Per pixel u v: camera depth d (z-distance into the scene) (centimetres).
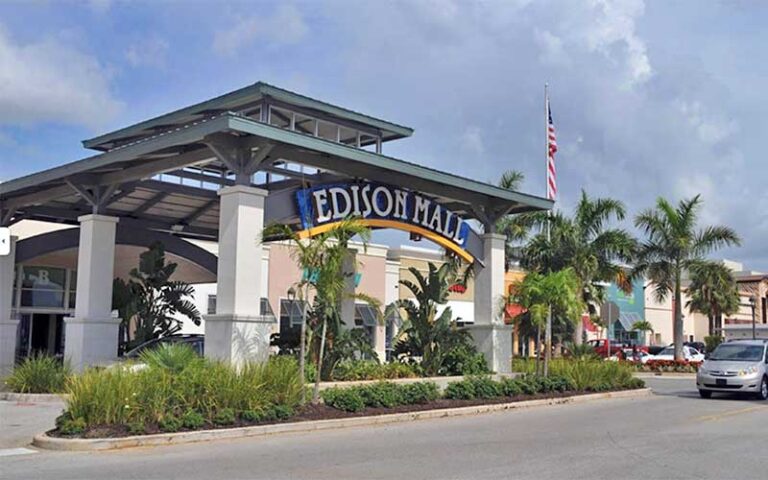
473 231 2381
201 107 2172
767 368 2322
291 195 1869
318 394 1606
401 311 3984
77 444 1170
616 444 1298
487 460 1120
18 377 1827
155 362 1498
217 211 2564
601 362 2534
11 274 2347
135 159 1916
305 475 984
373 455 1152
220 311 1697
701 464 1109
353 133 2331
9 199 2355
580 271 3472
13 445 1213
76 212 2514
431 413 1678
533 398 2025
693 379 3356
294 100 2103
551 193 3481
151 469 1014
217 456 1125
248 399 1405
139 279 2441
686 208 3734
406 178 2167
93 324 2067
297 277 3578
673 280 3869
